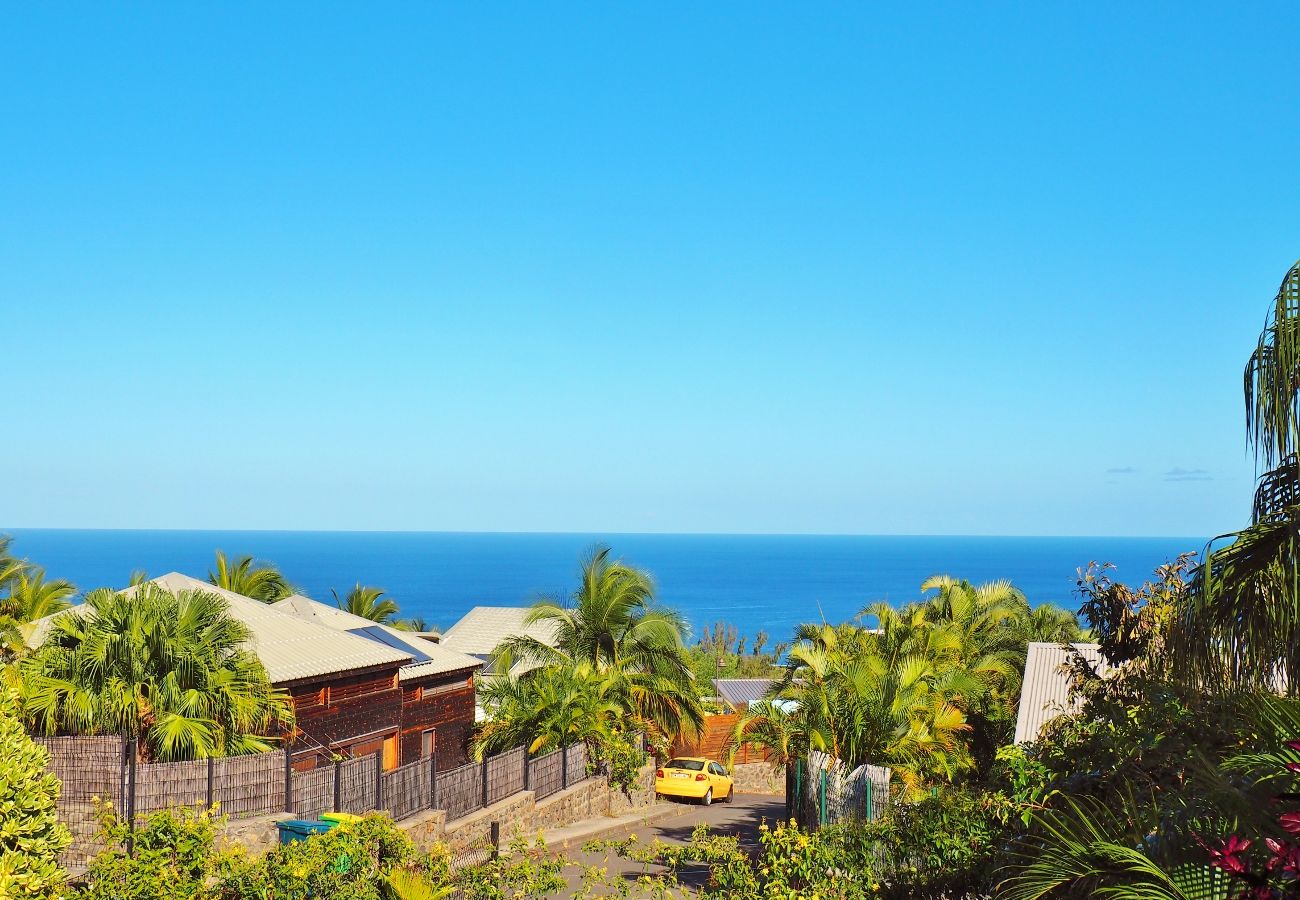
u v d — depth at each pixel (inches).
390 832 537.6
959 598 1668.3
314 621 1218.6
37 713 725.3
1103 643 629.0
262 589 1765.5
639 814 1168.2
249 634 856.3
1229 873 205.0
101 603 789.9
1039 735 532.1
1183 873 213.6
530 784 1013.8
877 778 768.3
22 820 404.5
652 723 1402.6
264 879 489.4
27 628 927.7
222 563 1752.0
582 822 1074.7
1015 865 298.5
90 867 476.4
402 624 2348.7
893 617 1328.7
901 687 975.0
